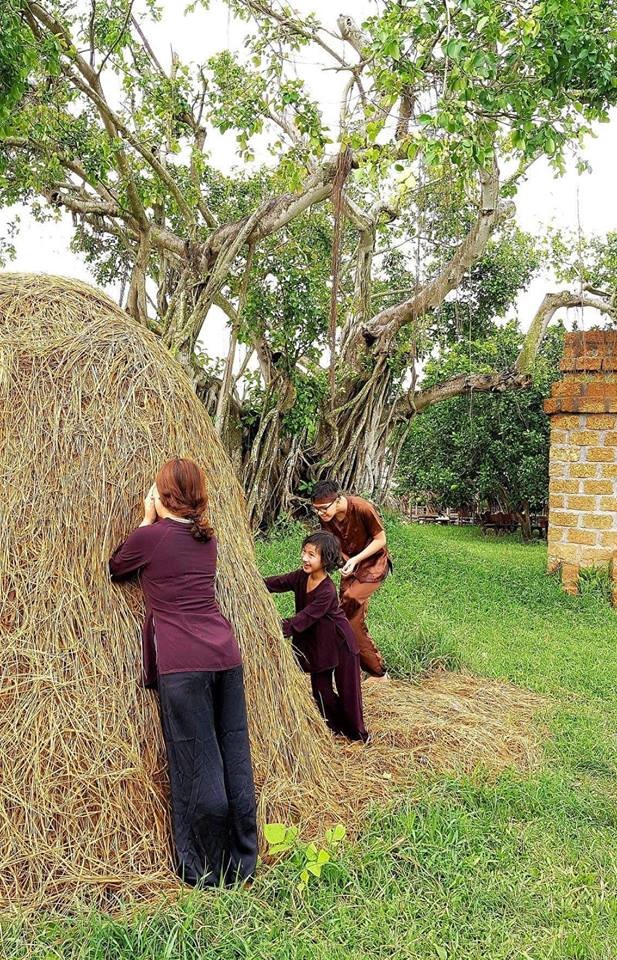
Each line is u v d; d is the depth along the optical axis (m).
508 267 18.59
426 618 8.25
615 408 10.16
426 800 4.07
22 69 6.87
